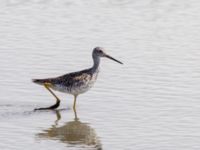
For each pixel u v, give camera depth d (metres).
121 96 18.00
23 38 23.59
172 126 15.77
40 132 15.58
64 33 24.28
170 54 21.67
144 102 17.47
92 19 26.28
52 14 27.06
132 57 21.42
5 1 29.19
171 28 24.88
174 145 14.55
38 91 18.59
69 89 17.30
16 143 14.74
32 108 17.30
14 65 20.55
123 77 19.52
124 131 15.54
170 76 19.48
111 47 22.52
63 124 16.17
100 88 18.69
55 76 19.53
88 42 23.11
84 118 16.59
